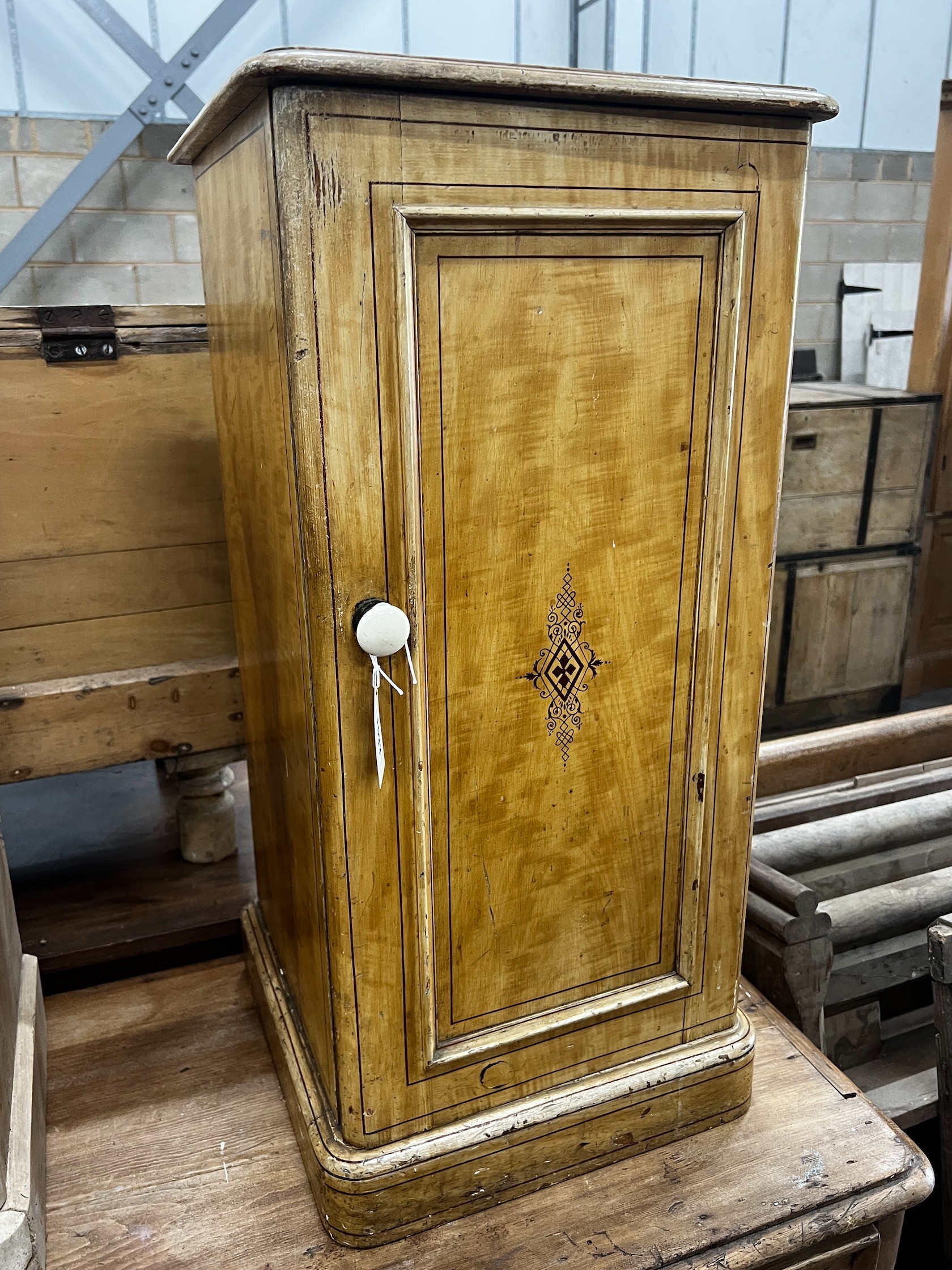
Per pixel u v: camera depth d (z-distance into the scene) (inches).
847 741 81.3
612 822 42.0
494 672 37.4
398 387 32.2
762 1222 41.9
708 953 45.6
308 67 27.5
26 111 105.5
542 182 32.0
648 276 34.8
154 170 112.9
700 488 38.6
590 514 37.1
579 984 43.9
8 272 105.7
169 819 75.5
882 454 83.2
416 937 39.0
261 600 44.1
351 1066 39.6
